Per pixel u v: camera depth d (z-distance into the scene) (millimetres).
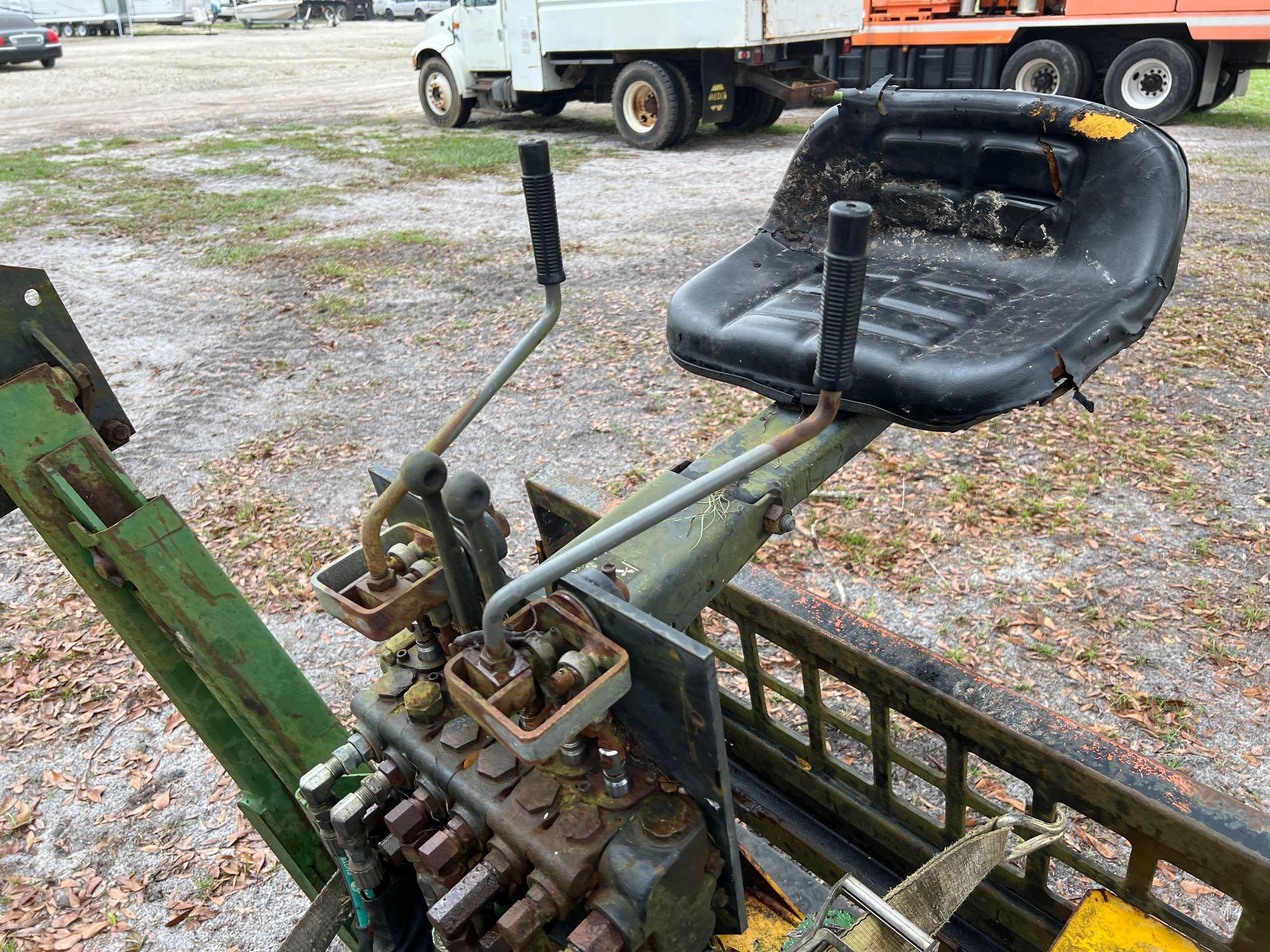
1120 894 1494
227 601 1543
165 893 2816
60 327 1441
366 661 3639
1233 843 1255
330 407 5633
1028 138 1688
